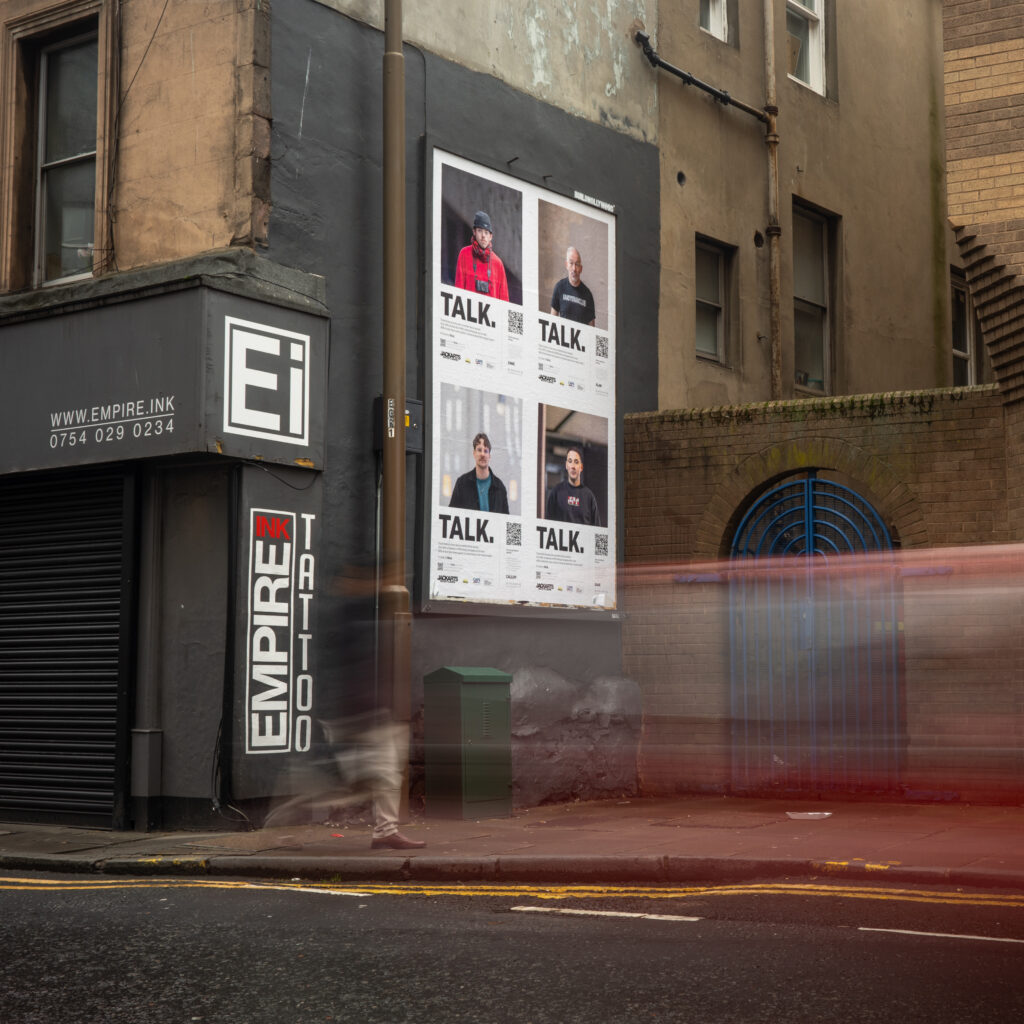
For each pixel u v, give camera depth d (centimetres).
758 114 1669
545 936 649
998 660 1236
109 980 559
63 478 1166
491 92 1327
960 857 866
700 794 1373
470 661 1260
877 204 1872
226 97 1125
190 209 1136
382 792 933
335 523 1154
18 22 1253
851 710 1313
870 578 1316
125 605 1104
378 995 530
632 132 1496
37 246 1250
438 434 1234
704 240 1609
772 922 688
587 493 1394
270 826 1073
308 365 1134
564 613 1352
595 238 1428
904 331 1891
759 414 1384
